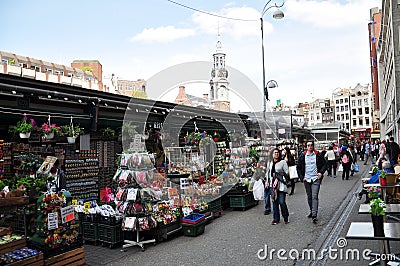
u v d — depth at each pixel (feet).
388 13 85.35
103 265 19.54
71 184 32.45
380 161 42.93
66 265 18.42
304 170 29.71
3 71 39.47
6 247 16.88
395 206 19.48
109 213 23.11
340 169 74.28
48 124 28.32
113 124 34.86
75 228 19.33
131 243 22.84
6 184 19.08
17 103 26.53
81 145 33.53
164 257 20.79
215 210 31.99
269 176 32.58
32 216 18.49
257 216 32.32
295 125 84.99
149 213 23.48
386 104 119.85
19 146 28.60
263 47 54.34
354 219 28.63
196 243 23.63
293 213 32.60
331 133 112.78
